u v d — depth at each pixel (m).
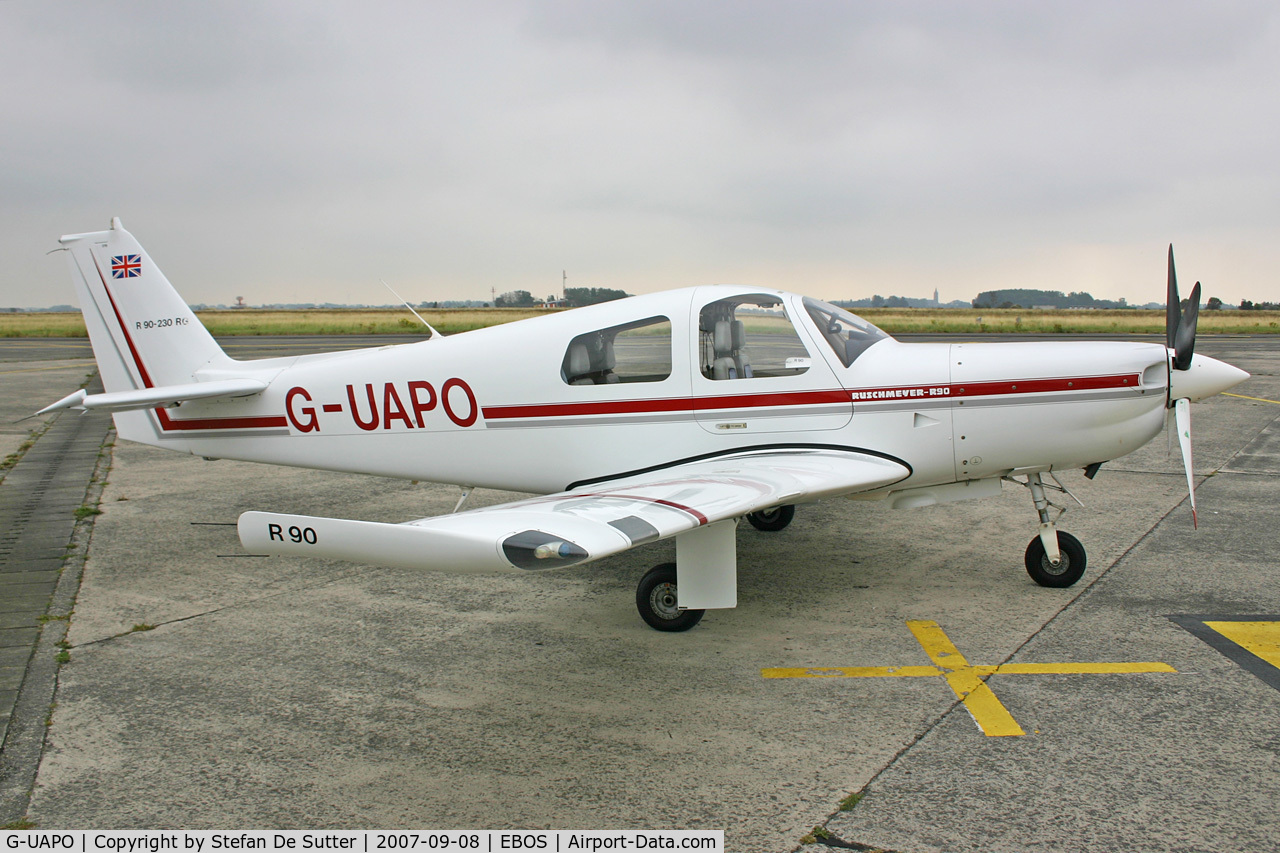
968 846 2.30
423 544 2.58
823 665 3.55
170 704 3.31
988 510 6.22
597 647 3.81
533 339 4.79
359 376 5.15
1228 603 4.18
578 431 4.75
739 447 4.57
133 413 5.76
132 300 5.76
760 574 4.82
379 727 3.09
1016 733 2.92
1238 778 2.61
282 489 7.38
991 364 4.38
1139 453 8.32
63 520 6.32
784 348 4.50
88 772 2.82
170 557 5.37
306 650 3.84
